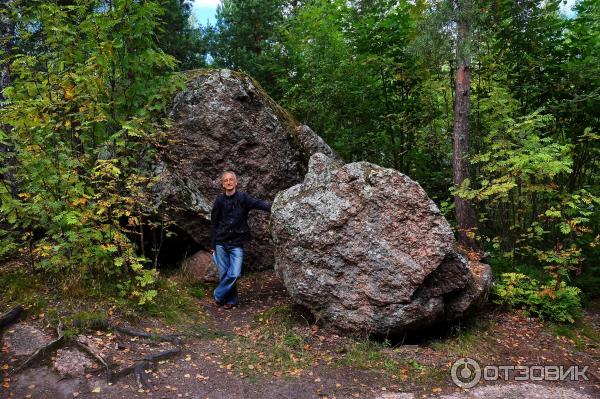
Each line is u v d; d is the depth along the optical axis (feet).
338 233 16.55
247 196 19.72
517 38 26.37
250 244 24.91
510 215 26.27
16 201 16.70
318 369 14.07
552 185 21.40
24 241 19.35
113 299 16.53
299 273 17.10
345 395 12.62
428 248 15.98
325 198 16.96
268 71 42.57
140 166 21.79
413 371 14.30
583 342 18.16
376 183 16.60
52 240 17.99
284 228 17.42
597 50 26.50
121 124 18.66
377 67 31.81
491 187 21.22
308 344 15.83
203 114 24.39
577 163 26.94
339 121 35.65
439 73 31.32
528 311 19.95
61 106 17.65
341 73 33.60
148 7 19.29
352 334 16.34
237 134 24.85
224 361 14.28
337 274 16.53
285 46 42.01
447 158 34.30
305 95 35.70
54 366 12.55
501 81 27.07
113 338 14.42
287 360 14.52
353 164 17.30
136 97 20.47
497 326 18.56
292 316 17.94
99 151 18.57
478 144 27.91
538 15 26.30
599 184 29.12
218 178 24.43
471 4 22.74
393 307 15.81
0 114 17.19
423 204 16.43
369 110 34.09
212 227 19.70
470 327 17.87
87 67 18.17
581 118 25.84
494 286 20.20
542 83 26.32
